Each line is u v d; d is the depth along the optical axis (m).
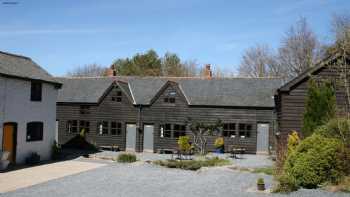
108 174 22.17
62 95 40.41
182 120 36.50
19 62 28.45
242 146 35.12
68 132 39.66
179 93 36.62
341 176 16.34
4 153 23.25
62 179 20.39
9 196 16.17
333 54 24.45
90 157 31.02
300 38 58.50
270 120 34.66
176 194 16.36
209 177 20.92
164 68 78.00
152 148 37.09
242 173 22.16
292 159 17.48
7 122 24.59
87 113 39.06
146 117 37.31
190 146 32.16
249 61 67.31
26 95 26.55
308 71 25.22
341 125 17.91
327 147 16.53
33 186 18.39
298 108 25.66
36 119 27.73
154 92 38.78
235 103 35.53
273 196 15.37
